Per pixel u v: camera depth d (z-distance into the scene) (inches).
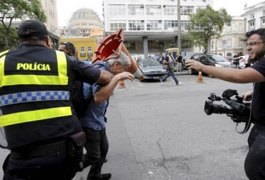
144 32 2369.6
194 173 165.9
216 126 258.4
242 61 822.5
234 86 537.6
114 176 165.5
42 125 79.5
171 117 303.3
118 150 208.2
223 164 176.2
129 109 358.6
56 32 2237.9
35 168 79.1
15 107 79.3
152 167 176.9
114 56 123.0
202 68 93.7
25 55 82.0
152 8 2618.1
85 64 90.4
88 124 138.5
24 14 819.4
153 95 470.6
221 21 1413.6
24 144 78.7
